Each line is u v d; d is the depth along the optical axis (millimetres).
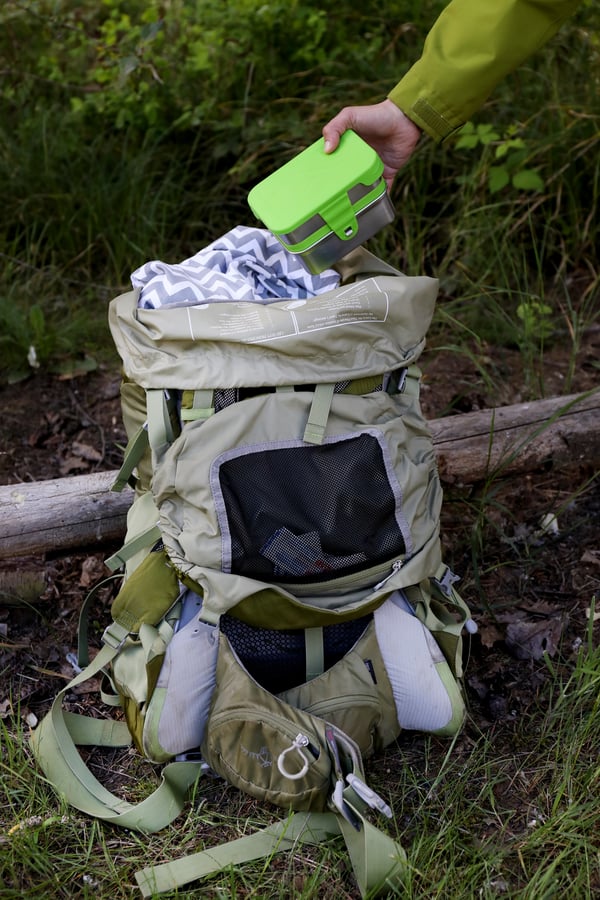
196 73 3557
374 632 1838
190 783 1874
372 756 1936
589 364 3154
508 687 2086
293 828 1751
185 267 2053
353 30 3678
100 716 2074
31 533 2277
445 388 3057
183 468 1760
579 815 1758
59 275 3309
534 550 2465
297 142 3449
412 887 1646
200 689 1821
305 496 1751
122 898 1677
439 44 1942
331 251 1896
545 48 3523
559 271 3428
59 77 3609
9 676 2146
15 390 3051
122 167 3492
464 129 3297
